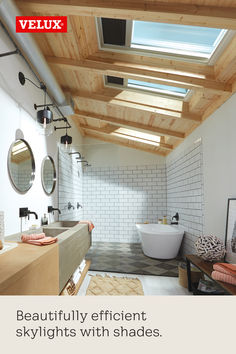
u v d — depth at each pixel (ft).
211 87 8.60
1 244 5.44
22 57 7.79
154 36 8.06
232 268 6.39
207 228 10.97
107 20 7.52
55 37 7.83
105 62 9.09
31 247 5.81
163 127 14.75
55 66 9.82
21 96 8.22
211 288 8.74
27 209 8.25
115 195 19.77
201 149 11.80
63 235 7.70
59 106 11.68
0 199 6.78
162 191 20.45
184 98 11.57
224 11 5.89
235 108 8.38
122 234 20.03
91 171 19.95
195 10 5.92
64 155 14.24
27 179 8.52
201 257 8.93
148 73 8.95
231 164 8.71
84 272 11.03
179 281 10.62
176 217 16.56
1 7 5.64
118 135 18.48
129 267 13.09
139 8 5.96
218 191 9.80
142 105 12.08
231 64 7.47
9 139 7.34
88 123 18.16
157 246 14.82
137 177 20.71
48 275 5.49
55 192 12.23
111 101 12.14
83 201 19.72
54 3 6.03
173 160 18.06
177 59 8.55
